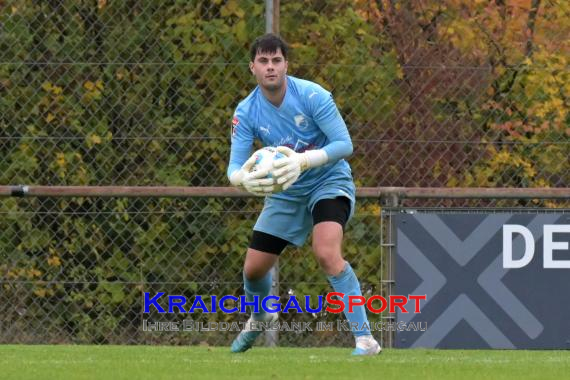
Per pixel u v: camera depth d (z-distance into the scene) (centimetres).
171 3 2541
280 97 1884
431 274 2372
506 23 2509
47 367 1641
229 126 2541
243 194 2452
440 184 2522
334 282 1923
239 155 1922
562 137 2519
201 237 2541
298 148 1916
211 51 2536
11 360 1822
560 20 2509
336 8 2531
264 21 2523
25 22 2539
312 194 1920
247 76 2538
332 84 2527
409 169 2523
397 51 2522
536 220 2359
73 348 2238
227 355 1986
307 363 1723
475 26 2508
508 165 2519
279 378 1453
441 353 2170
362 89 2523
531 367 1700
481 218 2364
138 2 2539
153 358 1870
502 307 2356
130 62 2539
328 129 1872
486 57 2514
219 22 2536
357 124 2527
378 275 2506
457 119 2522
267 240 1961
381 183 2525
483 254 2361
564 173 2525
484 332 2359
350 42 2528
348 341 2523
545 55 2511
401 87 2520
